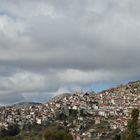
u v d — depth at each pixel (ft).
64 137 586.86
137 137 419.95
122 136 630.33
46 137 592.60
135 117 421.59
